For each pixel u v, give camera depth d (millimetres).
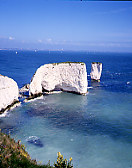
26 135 26438
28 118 33375
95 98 49125
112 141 25281
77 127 29875
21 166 8414
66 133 27578
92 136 26703
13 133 26891
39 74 49719
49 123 31312
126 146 23969
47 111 37625
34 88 47906
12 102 39781
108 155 21688
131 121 32594
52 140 25172
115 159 20875
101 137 26438
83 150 22734
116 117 34531
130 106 41531
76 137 26328
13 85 40000
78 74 53156
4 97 36375
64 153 21859
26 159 9398
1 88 35750
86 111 37938
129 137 26562
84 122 32062
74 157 21047
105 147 23609
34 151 21984
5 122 31031
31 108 39406
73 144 24219
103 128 29625
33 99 46625
